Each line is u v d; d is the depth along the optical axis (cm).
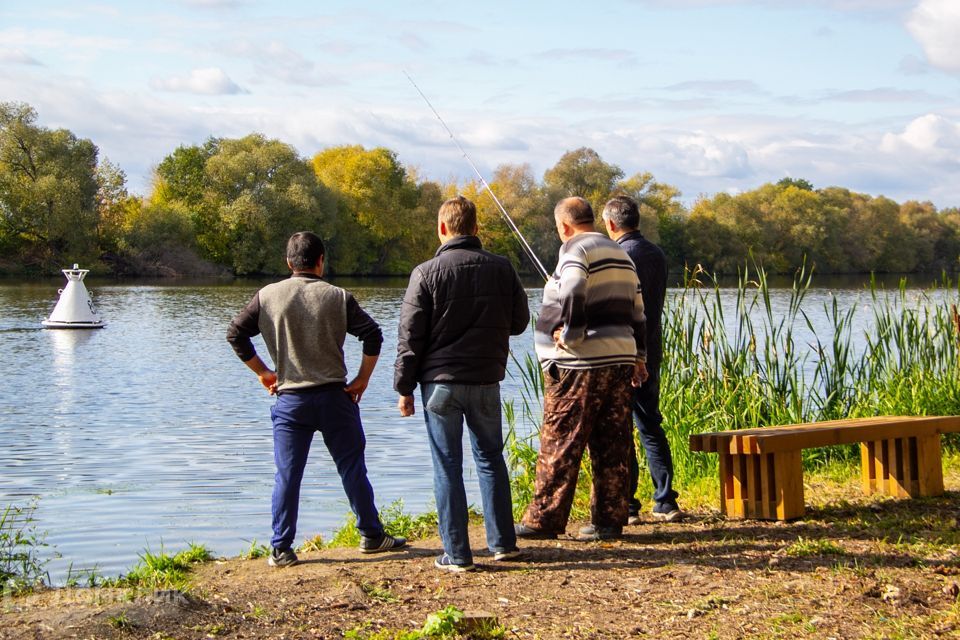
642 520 535
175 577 443
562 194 6869
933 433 570
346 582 425
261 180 6725
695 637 347
